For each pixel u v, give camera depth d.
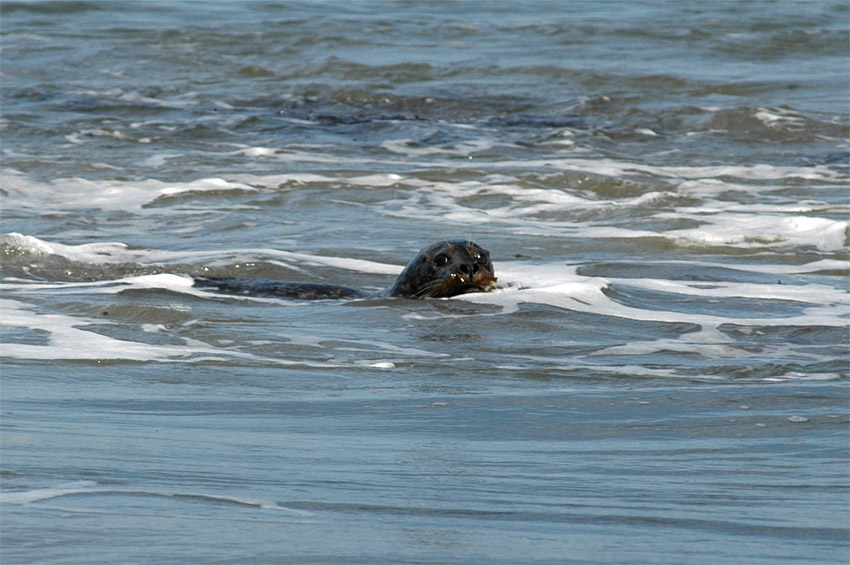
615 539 9.65
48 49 80.12
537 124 61.44
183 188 45.38
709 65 77.38
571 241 36.78
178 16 90.25
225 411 16.34
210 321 24.94
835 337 24.12
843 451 13.91
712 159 52.66
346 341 23.22
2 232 37.84
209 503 10.45
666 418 16.16
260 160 51.78
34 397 16.81
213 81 73.12
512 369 20.61
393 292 28.86
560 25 88.00
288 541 9.09
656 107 65.25
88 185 46.06
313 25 87.56
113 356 20.89
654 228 38.94
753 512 10.76
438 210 42.25
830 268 33.00
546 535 9.73
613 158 52.78
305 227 39.00
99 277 31.34
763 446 14.27
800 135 57.75
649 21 89.00
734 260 34.12
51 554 8.38
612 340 23.75
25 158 50.84
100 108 64.44
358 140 57.38
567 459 13.39
